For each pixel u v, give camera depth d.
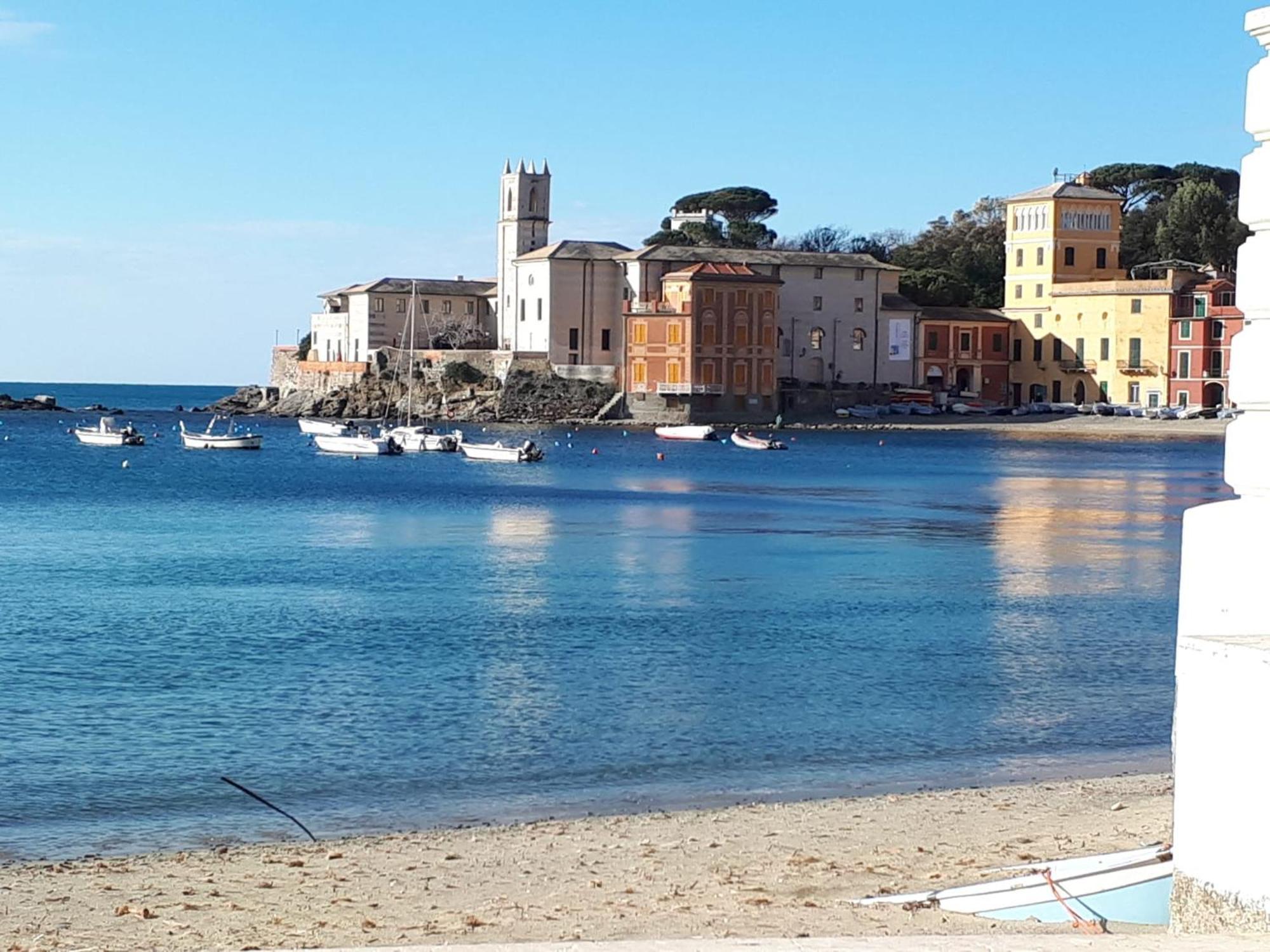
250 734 33.81
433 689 39.25
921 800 25.86
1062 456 163.38
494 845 22.88
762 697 37.91
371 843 23.27
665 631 49.72
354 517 96.38
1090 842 21.64
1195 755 11.22
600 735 33.56
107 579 64.00
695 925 17.02
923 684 39.84
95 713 36.09
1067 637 48.78
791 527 89.62
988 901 16.97
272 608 55.03
